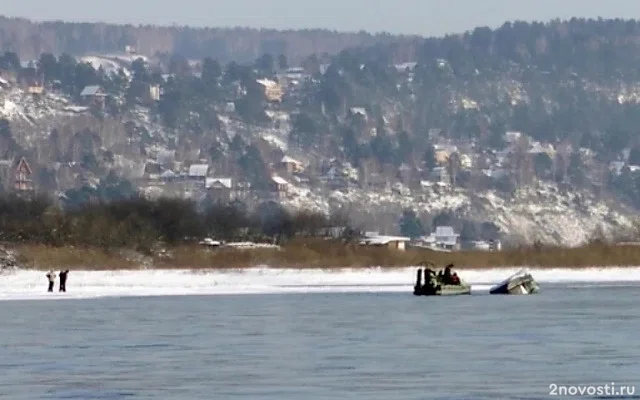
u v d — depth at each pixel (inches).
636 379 4960.6
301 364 5531.5
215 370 5349.4
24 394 4704.7
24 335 6909.5
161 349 6176.2
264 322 7726.4
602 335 6722.4
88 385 4926.2
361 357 5772.6
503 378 5017.2
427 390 4739.2
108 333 7012.8
